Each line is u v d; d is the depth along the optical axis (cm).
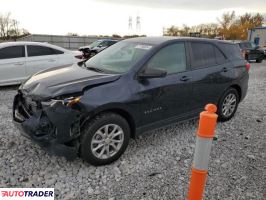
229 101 541
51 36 3588
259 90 891
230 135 483
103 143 354
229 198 308
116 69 397
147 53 403
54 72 407
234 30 6319
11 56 767
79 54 892
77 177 335
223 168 369
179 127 507
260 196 314
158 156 394
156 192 313
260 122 555
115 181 330
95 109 332
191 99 455
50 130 326
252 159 398
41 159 370
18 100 383
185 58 451
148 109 393
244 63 564
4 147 398
